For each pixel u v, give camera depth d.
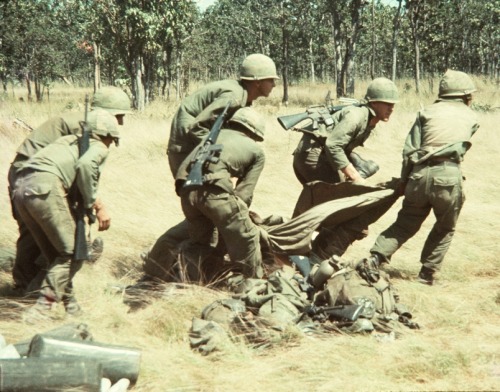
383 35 54.69
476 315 4.59
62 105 23.52
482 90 30.02
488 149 11.59
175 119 5.12
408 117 14.60
